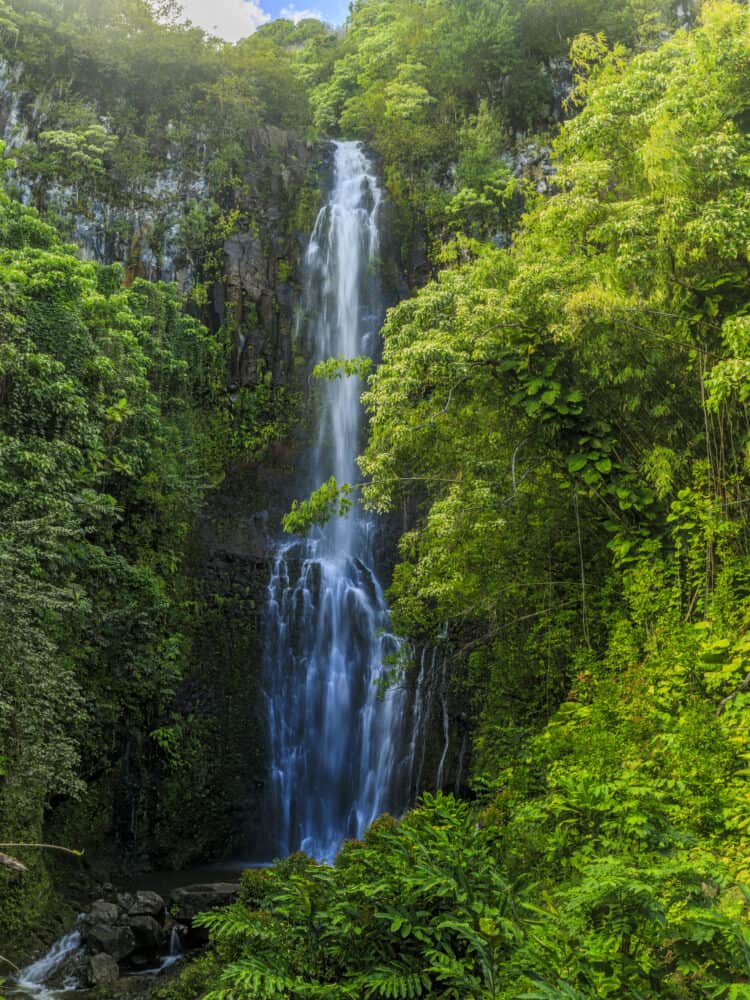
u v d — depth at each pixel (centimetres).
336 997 390
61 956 1385
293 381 3316
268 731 2472
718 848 541
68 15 3741
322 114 4250
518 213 3600
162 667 2133
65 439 1772
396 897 430
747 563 1010
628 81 1309
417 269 3578
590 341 1247
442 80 4094
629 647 1068
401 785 2388
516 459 1466
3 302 1692
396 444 1470
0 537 1337
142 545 2434
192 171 3466
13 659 1254
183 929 1455
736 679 813
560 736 892
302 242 3469
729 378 968
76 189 3219
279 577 2667
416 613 1673
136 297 2816
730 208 1079
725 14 1166
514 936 379
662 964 380
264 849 2355
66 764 1301
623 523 1284
